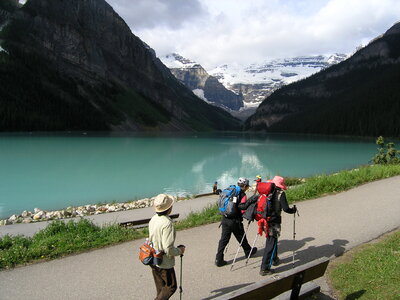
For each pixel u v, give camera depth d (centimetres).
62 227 1016
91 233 975
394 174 2141
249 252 803
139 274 718
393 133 14962
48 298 616
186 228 1061
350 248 850
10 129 12156
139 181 3189
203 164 4625
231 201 750
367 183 1827
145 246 519
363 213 1198
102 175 3525
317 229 1020
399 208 1262
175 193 2597
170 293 523
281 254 830
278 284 528
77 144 7625
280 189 719
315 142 11338
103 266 760
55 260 793
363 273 682
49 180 3186
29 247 874
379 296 579
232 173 3772
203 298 616
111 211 1798
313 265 576
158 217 522
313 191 1578
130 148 6975
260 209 716
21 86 14588
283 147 8562
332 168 4216
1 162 4372
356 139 13925
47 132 12825
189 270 735
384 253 770
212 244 909
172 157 5481
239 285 666
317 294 626
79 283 675
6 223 1539
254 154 6381
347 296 608
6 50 15988
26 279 693
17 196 2470
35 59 16738
